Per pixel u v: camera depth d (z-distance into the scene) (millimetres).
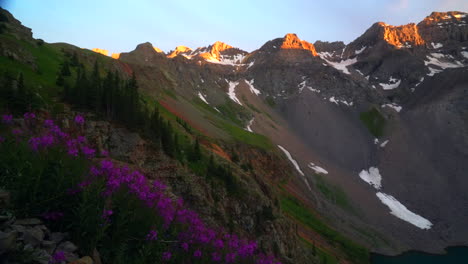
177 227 8664
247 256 9695
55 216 6211
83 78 43562
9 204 5711
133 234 7281
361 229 116625
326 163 182625
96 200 6496
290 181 127875
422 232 132375
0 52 45094
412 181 176375
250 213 47625
